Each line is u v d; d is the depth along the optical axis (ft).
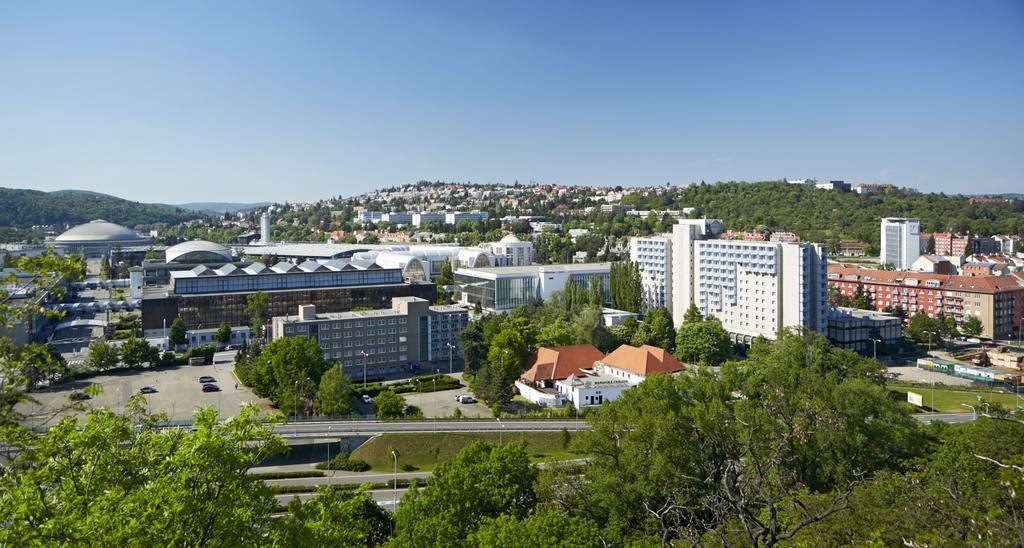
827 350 468.34
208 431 124.98
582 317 593.83
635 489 238.07
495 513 244.22
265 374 471.21
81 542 100.68
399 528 233.14
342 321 553.23
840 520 162.40
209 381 537.65
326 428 398.01
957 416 440.86
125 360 573.33
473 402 478.59
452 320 602.44
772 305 620.90
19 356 106.93
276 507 140.15
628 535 234.17
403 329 578.25
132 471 127.54
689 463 239.09
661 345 599.16
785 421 227.40
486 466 255.70
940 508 153.58
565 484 263.49
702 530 131.85
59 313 109.40
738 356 626.64
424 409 463.01
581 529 186.50
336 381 434.71
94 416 128.67
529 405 470.80
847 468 257.55
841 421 266.98
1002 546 112.47
